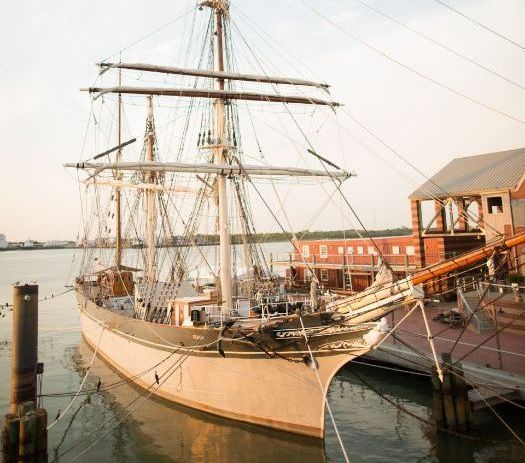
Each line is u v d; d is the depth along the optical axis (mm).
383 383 21562
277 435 15594
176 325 18703
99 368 26406
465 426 15297
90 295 33094
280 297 19031
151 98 32062
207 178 22922
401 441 15203
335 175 20234
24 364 15008
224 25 22469
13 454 13695
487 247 12758
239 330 15078
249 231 22594
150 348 19984
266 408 15789
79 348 33062
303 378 14875
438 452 14305
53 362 28688
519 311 23297
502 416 16312
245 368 15930
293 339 14422
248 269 22328
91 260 35688
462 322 24844
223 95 20828
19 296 15172
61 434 17078
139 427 17062
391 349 21891
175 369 18422
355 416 17609
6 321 46438
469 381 16328
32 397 15102
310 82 21922
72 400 20594
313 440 14891
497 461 13578
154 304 22406
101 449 15578
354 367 24422
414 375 21656
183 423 17156
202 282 28609
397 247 39344
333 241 45781
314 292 16203
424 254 35875
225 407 16844
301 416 15094
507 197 29453
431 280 13125
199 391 17562
